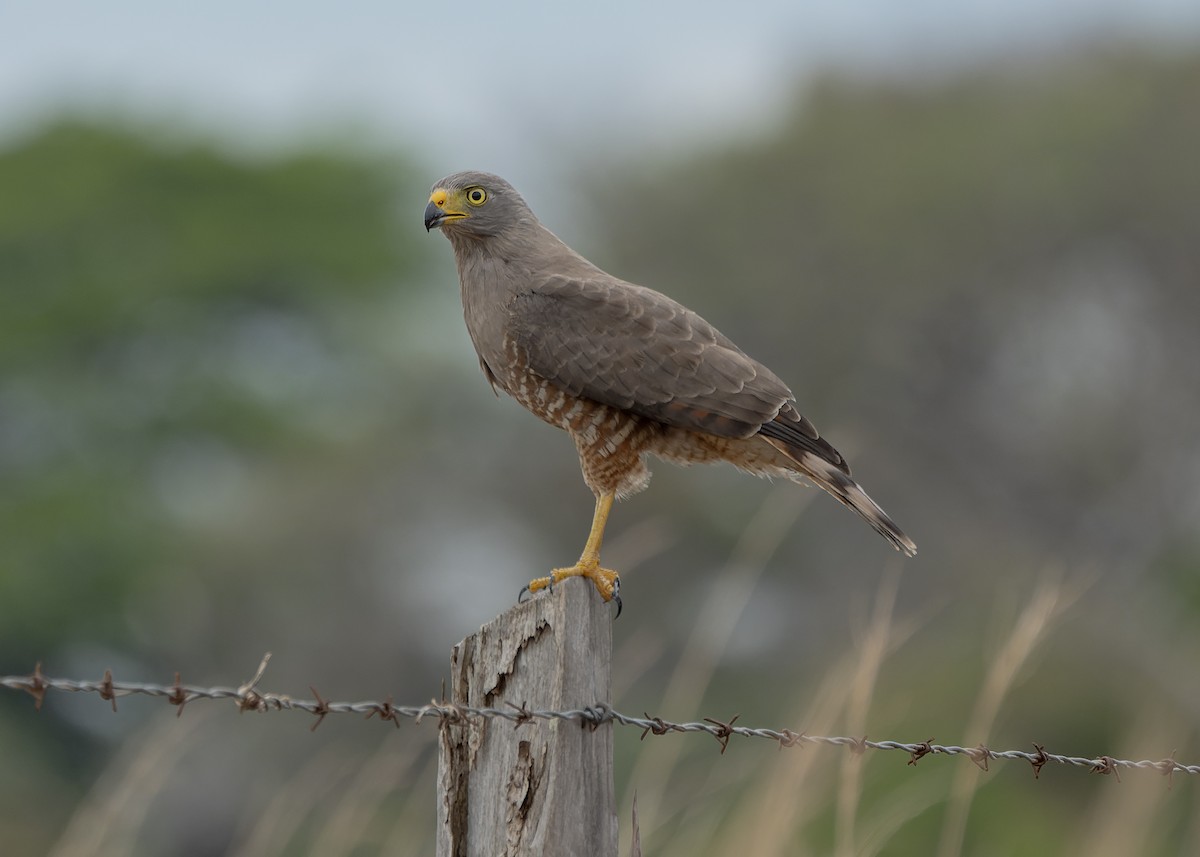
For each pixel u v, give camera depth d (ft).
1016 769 40.22
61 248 91.09
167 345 89.20
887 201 77.77
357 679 73.36
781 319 78.89
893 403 77.97
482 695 16.08
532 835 15.52
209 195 93.20
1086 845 24.57
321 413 90.38
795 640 61.52
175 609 76.07
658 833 23.82
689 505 64.64
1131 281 77.71
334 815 23.16
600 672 15.81
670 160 84.07
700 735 32.55
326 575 73.77
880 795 30.30
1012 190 77.00
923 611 36.35
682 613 62.18
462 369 81.61
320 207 94.58
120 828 21.85
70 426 86.22
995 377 77.87
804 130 81.30
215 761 53.78
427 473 75.72
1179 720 43.47
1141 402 76.89
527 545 73.97
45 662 78.07
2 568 77.36
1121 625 51.21
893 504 75.10
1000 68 83.92
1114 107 78.84
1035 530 76.13
